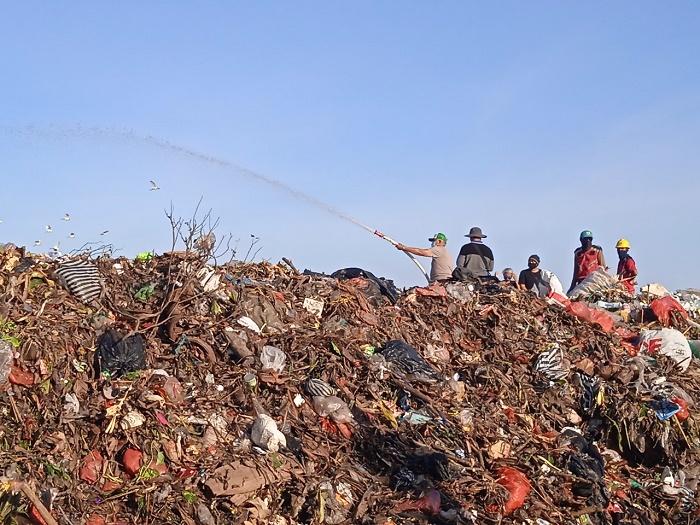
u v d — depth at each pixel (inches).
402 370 331.0
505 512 272.4
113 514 233.5
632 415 335.0
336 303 361.1
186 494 238.8
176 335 298.8
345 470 268.2
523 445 311.1
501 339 384.2
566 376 359.9
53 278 309.1
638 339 414.9
